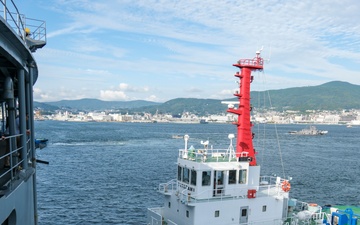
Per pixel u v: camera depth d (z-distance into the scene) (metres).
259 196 32.28
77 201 61.00
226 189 31.31
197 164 29.78
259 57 34.78
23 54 17.22
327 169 103.94
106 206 58.09
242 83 34.62
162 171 94.19
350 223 33.00
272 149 163.25
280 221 32.81
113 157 123.31
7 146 19.70
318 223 34.84
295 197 66.56
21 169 17.84
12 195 14.28
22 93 18.14
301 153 148.50
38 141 28.64
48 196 64.06
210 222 29.44
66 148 150.88
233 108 34.56
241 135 34.47
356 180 87.12
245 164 32.06
